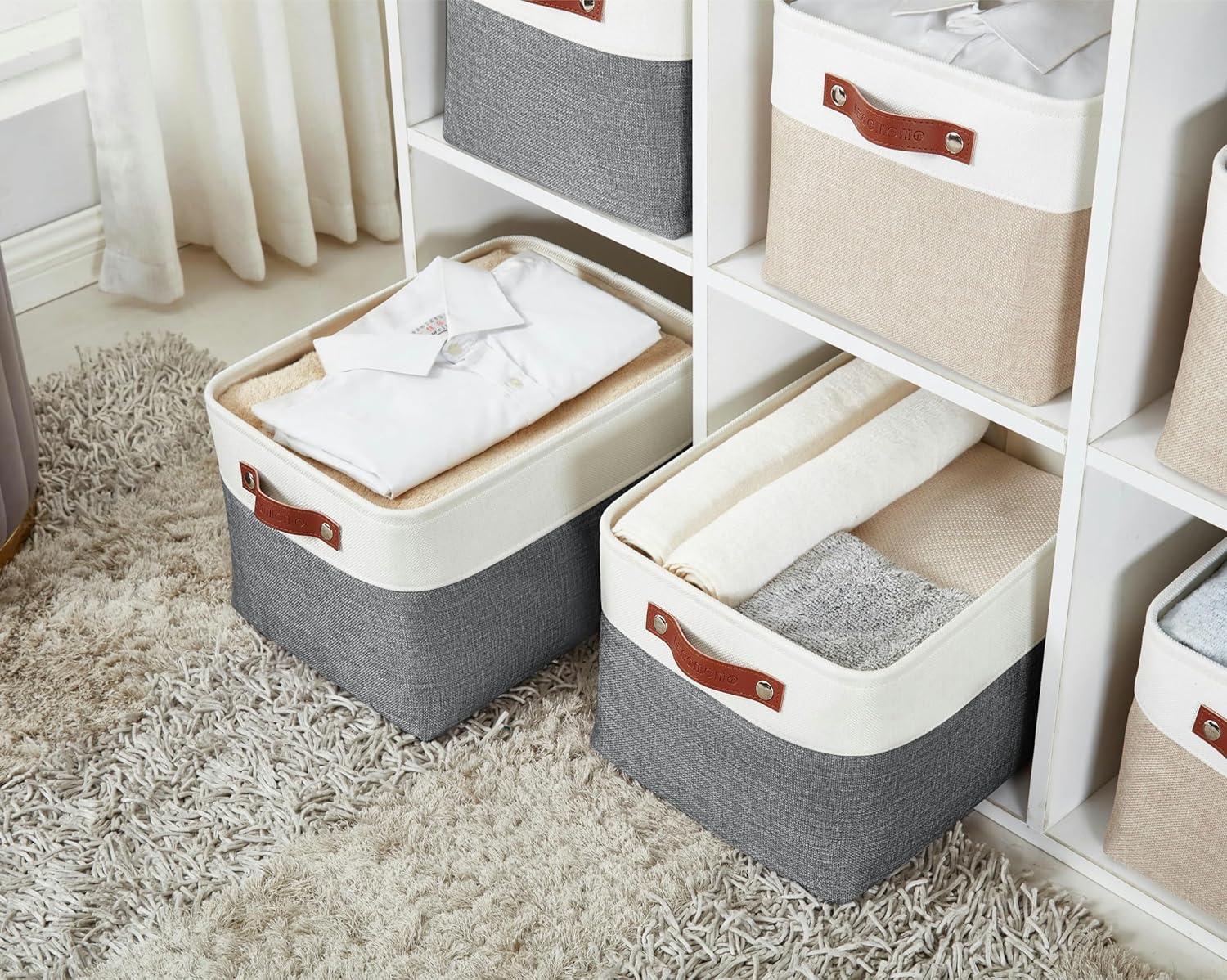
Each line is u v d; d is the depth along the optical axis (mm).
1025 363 1252
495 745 1591
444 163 1797
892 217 1279
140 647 1724
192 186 2400
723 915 1399
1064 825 1481
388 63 2377
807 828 1367
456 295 1640
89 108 2170
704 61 1361
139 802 1534
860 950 1371
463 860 1468
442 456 1474
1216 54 1105
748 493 1458
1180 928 1390
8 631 1740
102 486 1963
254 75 2238
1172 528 1392
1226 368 1104
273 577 1624
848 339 1377
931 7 1219
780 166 1363
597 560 1637
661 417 1608
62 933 1403
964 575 1468
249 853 1480
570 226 1977
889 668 1248
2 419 1755
